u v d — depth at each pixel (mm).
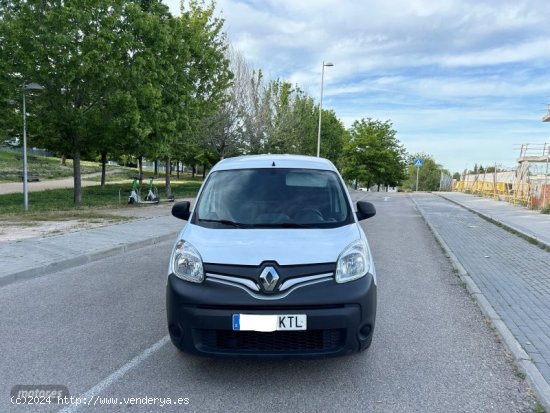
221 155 28891
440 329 5145
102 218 14227
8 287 6754
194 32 23984
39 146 19594
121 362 4176
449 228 14344
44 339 4715
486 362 4262
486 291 6668
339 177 5148
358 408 3420
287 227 4312
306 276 3635
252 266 3639
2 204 18500
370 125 55031
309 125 41656
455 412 3383
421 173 100312
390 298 6406
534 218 16875
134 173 57750
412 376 3955
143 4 20625
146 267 8195
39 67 15734
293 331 3572
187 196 26219
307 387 3738
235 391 3660
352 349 3666
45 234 10844
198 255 3811
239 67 28891
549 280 7375
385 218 17516
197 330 3662
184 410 3369
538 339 4727
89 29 16312
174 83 20875
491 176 35812
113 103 16797
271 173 5027
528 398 3590
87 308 5770
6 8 16062
